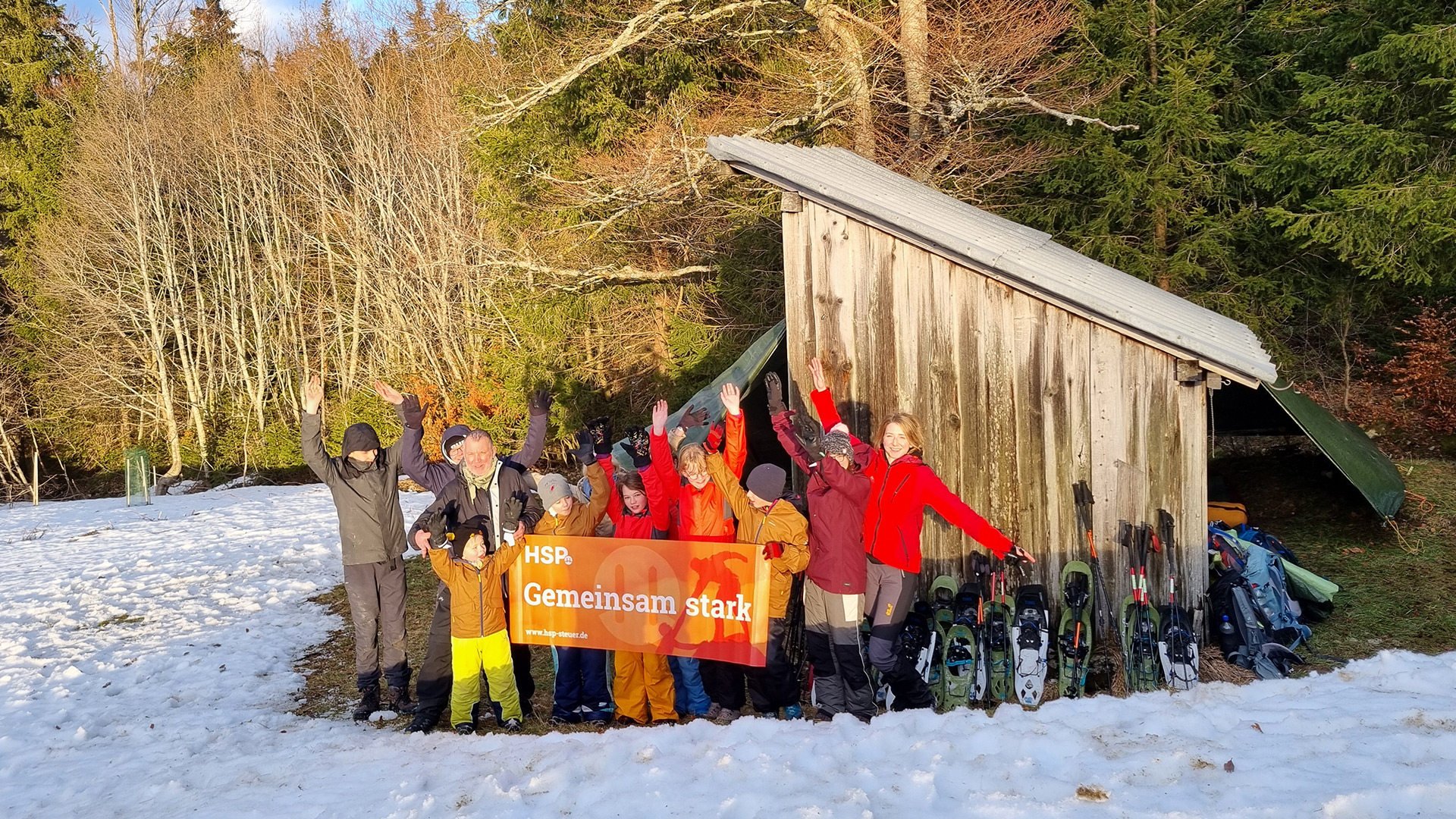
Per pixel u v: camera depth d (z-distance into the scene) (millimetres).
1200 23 15570
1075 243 15844
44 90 36375
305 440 6246
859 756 4535
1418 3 12641
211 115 34125
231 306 34531
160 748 6090
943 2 16953
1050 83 15719
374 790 4734
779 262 18094
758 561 5570
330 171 33125
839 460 5465
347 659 8328
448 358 28672
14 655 8836
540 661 7625
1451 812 3422
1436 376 12281
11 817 5012
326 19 34188
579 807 4211
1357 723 4398
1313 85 13367
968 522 5547
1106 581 6617
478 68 27500
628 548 5785
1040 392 6727
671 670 6055
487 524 5879
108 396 33938
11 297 35656
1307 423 8250
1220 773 3904
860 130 15750
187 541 15094
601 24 17875
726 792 4168
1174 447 6504
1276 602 6680
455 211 29141
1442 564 8133
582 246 19750
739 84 18281
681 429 6332
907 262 6930
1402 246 12219
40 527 18531
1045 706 5012
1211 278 15719
